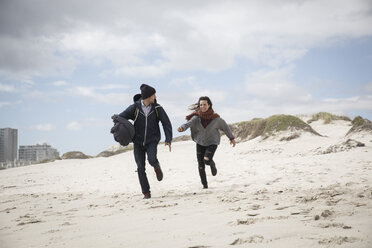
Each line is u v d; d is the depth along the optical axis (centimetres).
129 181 888
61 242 263
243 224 277
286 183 564
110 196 629
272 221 277
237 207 370
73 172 1262
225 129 616
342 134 1791
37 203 588
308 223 255
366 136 1320
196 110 629
